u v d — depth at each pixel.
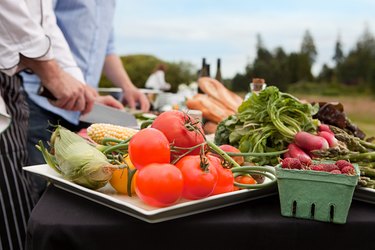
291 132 1.25
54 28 2.00
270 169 1.01
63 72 1.76
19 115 1.81
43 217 0.89
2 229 1.64
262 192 1.00
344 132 1.34
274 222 0.89
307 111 1.33
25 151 1.83
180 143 0.95
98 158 0.97
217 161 0.96
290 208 0.91
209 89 2.06
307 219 0.91
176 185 0.87
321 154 1.14
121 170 0.96
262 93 1.34
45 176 1.04
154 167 0.89
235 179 1.00
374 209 0.98
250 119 1.33
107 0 2.67
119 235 0.87
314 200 0.90
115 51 2.98
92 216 0.90
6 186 1.66
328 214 0.90
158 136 0.92
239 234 0.88
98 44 2.66
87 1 2.56
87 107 1.86
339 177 0.88
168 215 0.86
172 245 0.88
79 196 1.00
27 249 0.91
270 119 1.30
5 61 1.62
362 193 1.01
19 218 1.67
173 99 3.00
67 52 2.01
